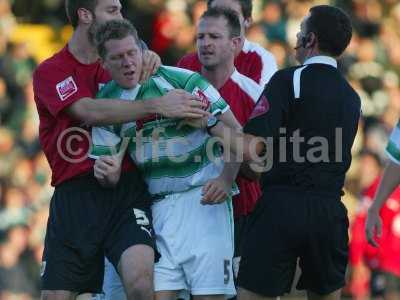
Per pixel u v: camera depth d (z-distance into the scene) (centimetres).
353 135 2192
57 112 2202
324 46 2195
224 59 2372
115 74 2159
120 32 2138
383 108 4875
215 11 2366
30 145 4584
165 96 2145
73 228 2219
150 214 2245
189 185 2236
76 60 2241
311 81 2153
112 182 2205
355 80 4959
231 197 2302
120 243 2181
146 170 2250
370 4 5212
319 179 2138
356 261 3684
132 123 2208
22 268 4222
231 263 2267
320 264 2161
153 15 4916
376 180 3691
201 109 2164
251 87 2423
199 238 2228
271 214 2139
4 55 4875
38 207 4344
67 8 2253
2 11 5075
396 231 3466
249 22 2594
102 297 2416
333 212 2138
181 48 4841
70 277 2214
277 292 2155
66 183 2255
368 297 3669
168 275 2228
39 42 5000
